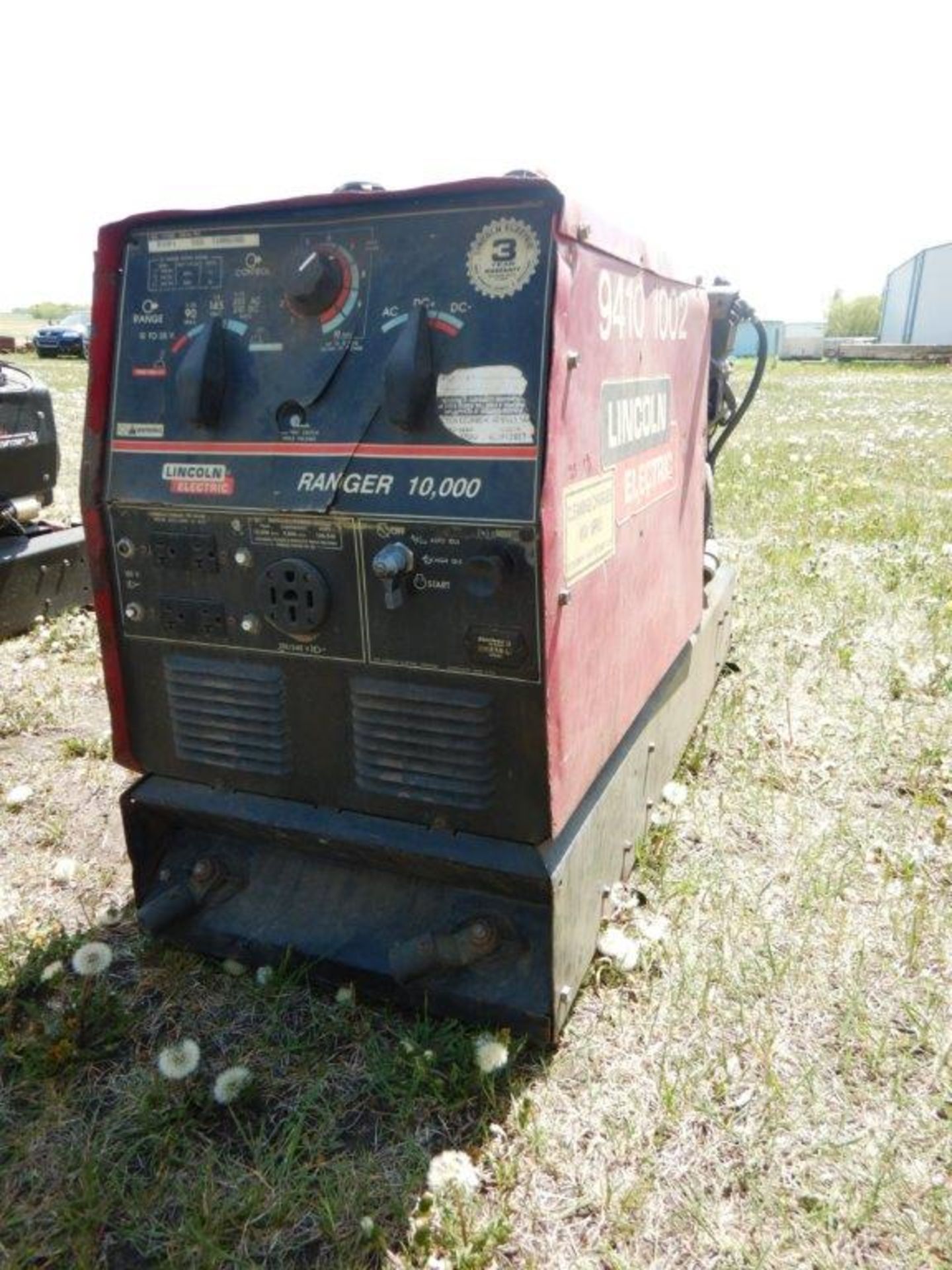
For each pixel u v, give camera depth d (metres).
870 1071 2.17
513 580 1.87
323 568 2.03
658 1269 1.75
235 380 2.04
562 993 2.15
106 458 2.18
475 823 2.09
